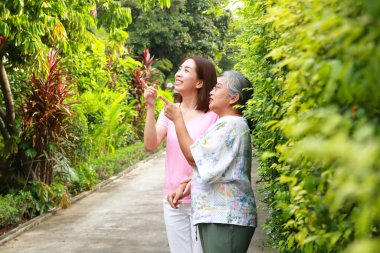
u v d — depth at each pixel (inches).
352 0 37.6
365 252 27.3
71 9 300.4
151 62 823.1
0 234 259.0
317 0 43.8
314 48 41.8
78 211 323.9
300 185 56.0
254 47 128.0
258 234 245.0
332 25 37.7
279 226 141.6
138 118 781.3
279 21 49.5
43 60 303.9
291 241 73.6
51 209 316.8
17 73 340.5
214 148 102.1
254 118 131.3
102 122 477.7
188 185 120.3
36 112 302.0
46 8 266.7
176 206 121.0
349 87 35.3
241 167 103.5
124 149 624.7
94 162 453.4
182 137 105.7
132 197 377.1
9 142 300.7
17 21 242.4
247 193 104.9
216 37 1085.1
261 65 140.5
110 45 509.4
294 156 46.6
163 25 1008.9
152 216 305.3
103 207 337.4
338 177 33.7
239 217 102.6
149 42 999.0
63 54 416.5
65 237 255.4
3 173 310.2
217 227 103.1
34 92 306.8
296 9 50.8
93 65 448.1
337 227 54.4
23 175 312.3
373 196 29.1
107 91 572.4
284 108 75.2
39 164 319.3
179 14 1035.3
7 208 269.0
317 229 56.3
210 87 125.1
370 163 28.3
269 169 146.9
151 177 493.4
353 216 46.6
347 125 35.1
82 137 379.2
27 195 296.2
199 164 102.3
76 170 388.8
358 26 32.9
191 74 124.3
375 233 53.2
